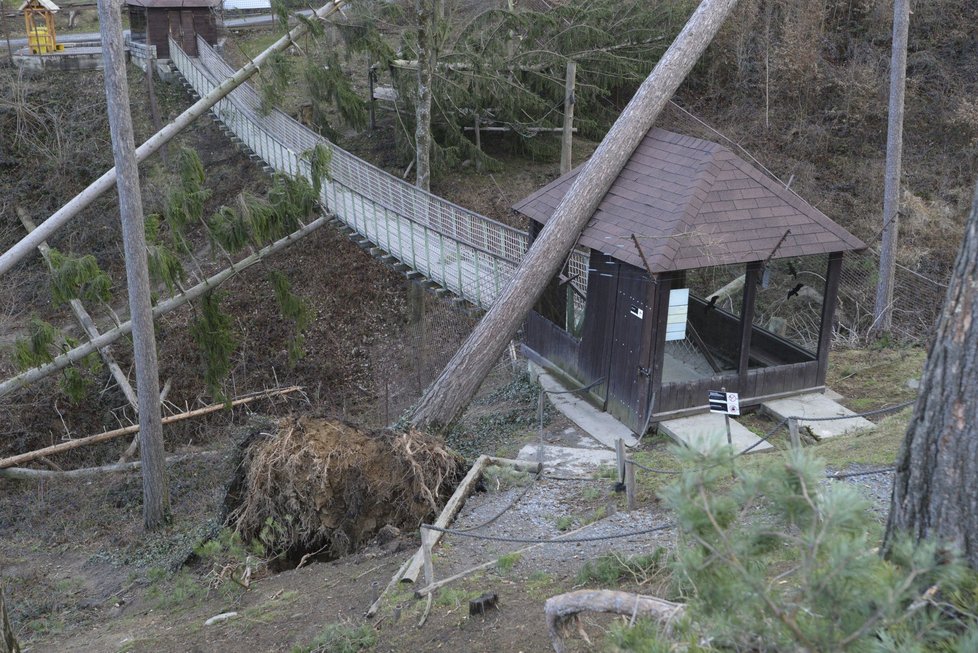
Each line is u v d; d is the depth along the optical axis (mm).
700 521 2316
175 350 21000
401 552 8000
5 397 19797
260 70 16031
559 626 3781
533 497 8727
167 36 30969
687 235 9453
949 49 23922
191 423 18812
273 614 7242
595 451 9789
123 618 8789
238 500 9891
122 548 11883
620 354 10391
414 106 23344
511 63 22500
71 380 14805
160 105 29766
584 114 24344
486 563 7137
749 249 9539
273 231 15328
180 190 14211
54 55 30703
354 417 17969
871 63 23281
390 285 21844
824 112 23703
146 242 13750
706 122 24516
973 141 21531
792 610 2205
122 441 18594
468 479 9062
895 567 2268
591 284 10953
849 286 17234
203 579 9008
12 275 24906
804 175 21812
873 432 9352
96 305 23609
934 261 18734
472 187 23453
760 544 2434
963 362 2889
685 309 9828
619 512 7910
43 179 27781
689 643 2467
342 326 21109
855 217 20516
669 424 10000
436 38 19828
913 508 3051
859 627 2092
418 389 17609
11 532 13602
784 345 11211
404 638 6027
